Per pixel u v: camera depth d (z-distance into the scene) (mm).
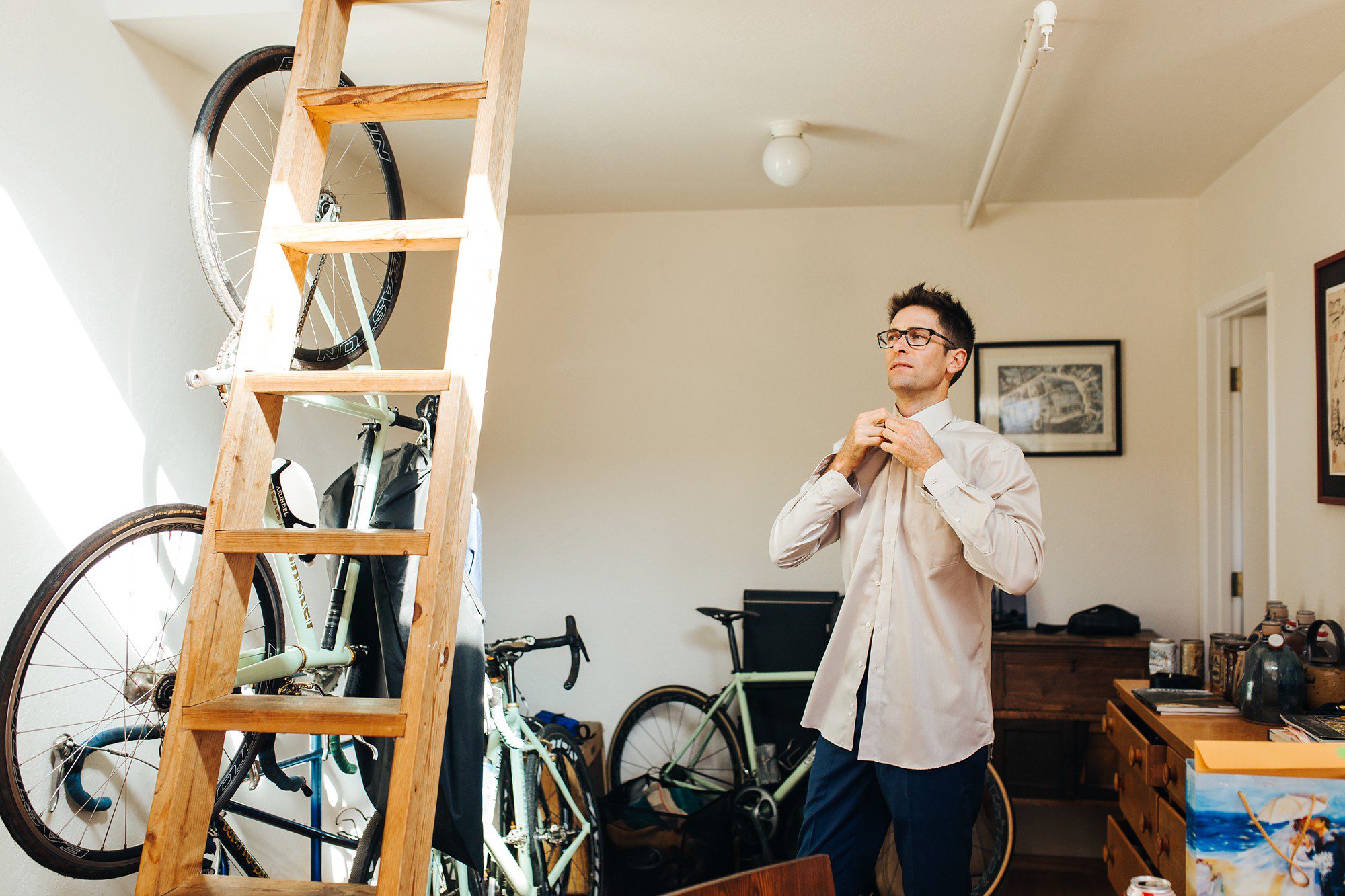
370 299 3021
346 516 2035
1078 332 3373
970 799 1660
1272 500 2633
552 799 2643
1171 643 2469
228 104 1702
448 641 1351
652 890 2838
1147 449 3316
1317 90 2398
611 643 3564
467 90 1493
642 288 3633
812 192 3352
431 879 2096
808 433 3506
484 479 3672
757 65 2309
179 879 1293
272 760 1979
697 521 3549
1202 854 1503
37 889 1668
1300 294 2486
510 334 3693
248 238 2365
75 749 1740
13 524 1660
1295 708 1959
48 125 1757
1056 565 3330
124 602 1924
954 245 3457
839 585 3451
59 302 1771
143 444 1987
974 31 2125
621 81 2414
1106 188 3244
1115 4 1986
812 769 1803
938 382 1817
